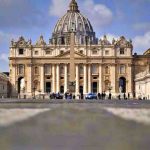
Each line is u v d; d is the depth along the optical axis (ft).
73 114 88.99
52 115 85.35
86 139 52.31
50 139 52.11
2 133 55.88
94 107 126.31
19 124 65.82
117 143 49.34
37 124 66.59
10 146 47.03
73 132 58.34
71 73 487.20
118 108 118.62
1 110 101.96
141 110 105.50
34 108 115.96
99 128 62.75
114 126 64.95
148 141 50.39
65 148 46.34
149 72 535.60
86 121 72.79
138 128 61.93
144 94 554.05
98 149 45.83
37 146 47.29
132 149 45.62
